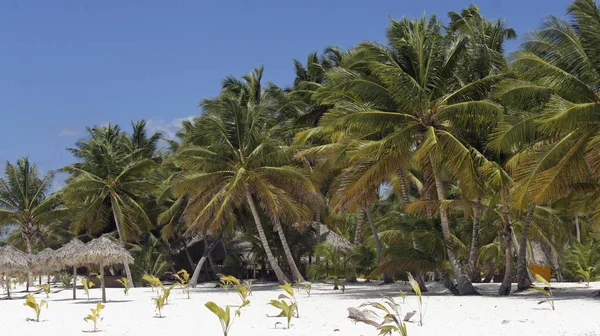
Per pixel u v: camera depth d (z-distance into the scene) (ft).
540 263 120.98
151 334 50.60
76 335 51.78
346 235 164.04
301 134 92.73
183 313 67.00
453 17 92.38
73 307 80.94
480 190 71.20
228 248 146.51
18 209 150.20
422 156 69.36
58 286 153.79
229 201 98.37
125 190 135.74
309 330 48.60
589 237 122.83
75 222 131.34
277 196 99.19
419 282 87.71
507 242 77.77
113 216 145.18
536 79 67.77
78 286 148.15
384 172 75.46
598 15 65.31
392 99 76.59
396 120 76.79
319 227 127.54
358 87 76.54
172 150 153.07
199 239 148.87
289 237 126.82
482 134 77.46
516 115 70.18
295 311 62.85
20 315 72.18
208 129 104.99
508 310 56.54
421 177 118.01
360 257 110.93
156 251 142.41
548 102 63.41
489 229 104.53
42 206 148.25
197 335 48.70
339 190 77.66
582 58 65.51
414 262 78.07
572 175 65.87
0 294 122.11
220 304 76.69
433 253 78.79
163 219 126.31
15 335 53.47
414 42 77.61
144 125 163.22
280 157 101.81
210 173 101.91
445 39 79.56
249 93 135.13
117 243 89.40
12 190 149.48
